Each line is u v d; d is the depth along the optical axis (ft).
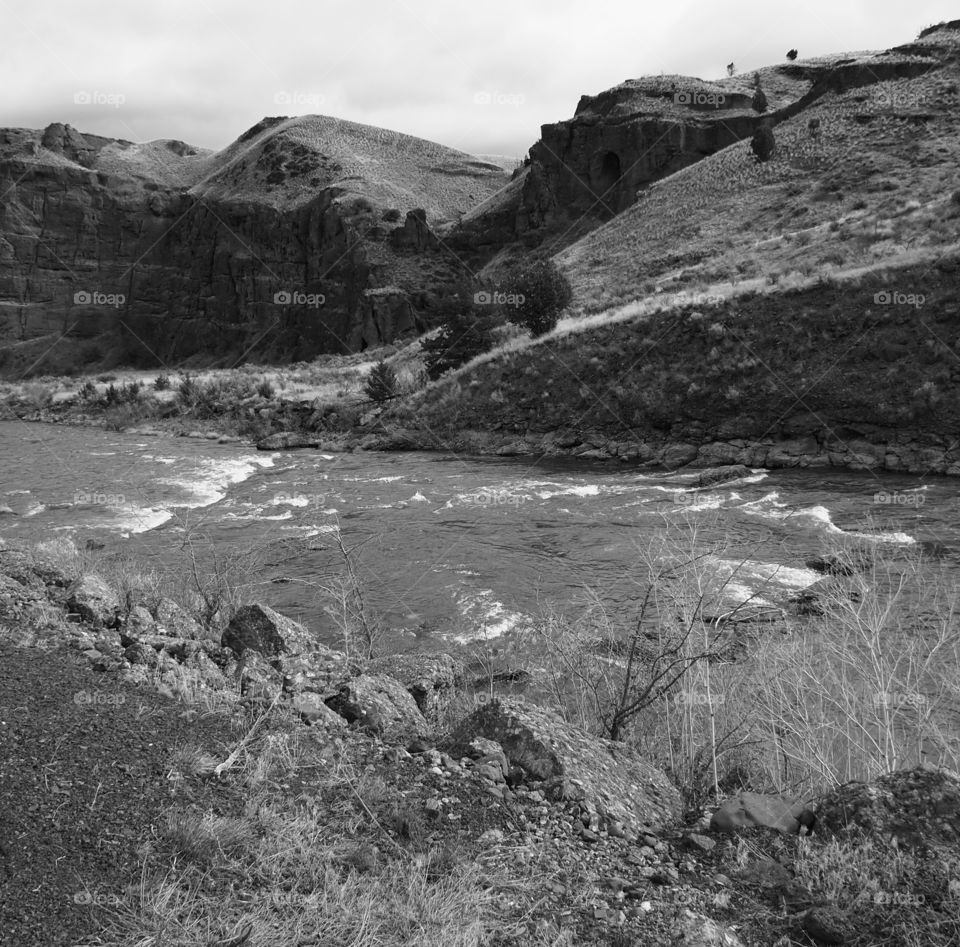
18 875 10.23
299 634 23.39
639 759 16.30
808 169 206.69
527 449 116.47
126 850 11.08
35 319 576.20
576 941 10.39
